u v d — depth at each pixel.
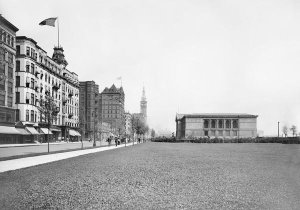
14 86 57.78
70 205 8.16
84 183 12.06
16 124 57.38
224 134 138.00
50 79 77.25
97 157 28.25
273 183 12.03
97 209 7.74
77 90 101.69
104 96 166.38
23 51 62.84
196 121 139.25
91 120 123.12
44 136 73.12
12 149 40.72
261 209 7.75
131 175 14.70
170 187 11.12
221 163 21.80
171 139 112.00
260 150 43.59
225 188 10.86
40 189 10.58
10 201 8.59
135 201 8.70
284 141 85.69
